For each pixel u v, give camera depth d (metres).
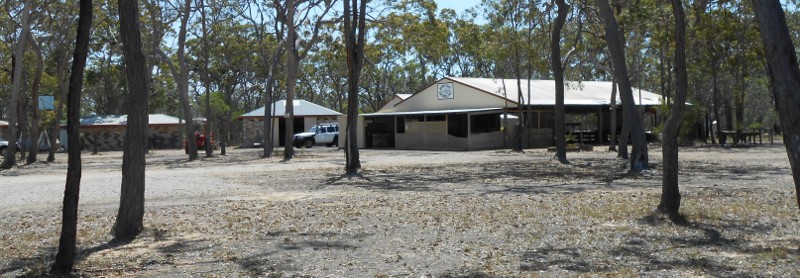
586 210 13.45
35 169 31.59
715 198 15.09
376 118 52.00
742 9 20.50
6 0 33.09
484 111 44.34
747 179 20.05
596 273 8.09
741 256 8.95
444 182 20.78
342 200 16.08
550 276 7.96
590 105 48.34
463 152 40.78
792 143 6.29
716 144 46.66
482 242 10.27
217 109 64.75
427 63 70.38
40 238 11.17
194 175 24.88
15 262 9.27
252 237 10.96
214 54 46.50
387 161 32.28
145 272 8.51
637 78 46.88
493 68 66.44
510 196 16.33
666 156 12.27
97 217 13.45
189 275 8.33
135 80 10.74
